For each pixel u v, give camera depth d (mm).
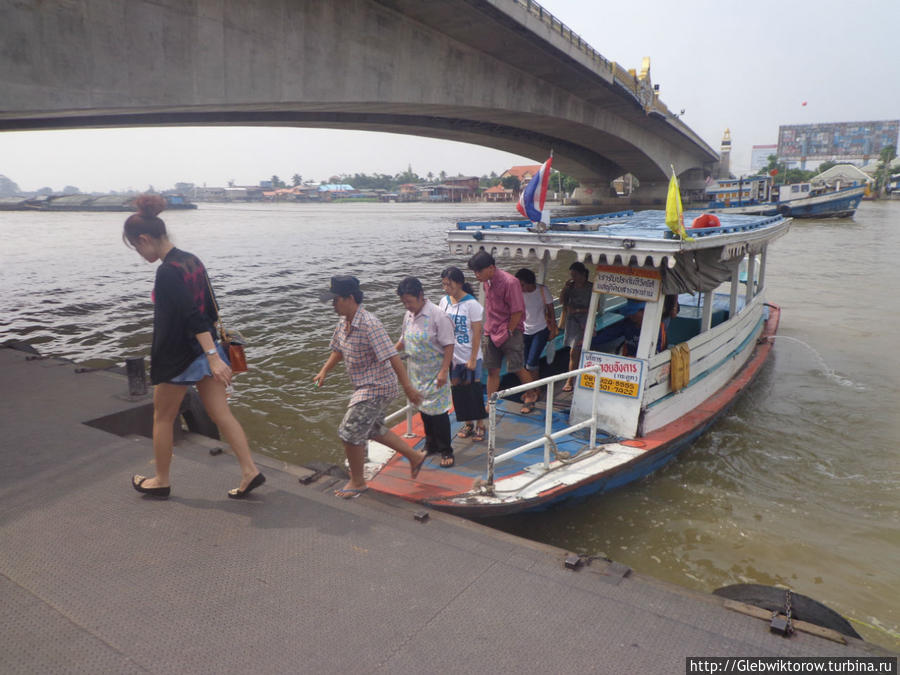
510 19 21125
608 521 4777
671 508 4969
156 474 3537
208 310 3275
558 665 2230
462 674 2176
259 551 2982
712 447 6152
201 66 13758
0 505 3398
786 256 24219
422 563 2924
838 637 2402
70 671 2154
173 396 3316
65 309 14688
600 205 72750
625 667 2225
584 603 2625
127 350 10734
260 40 15102
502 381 6543
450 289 4707
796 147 184250
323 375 3965
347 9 17672
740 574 4148
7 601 2553
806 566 4234
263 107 16828
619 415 5230
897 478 5523
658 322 5102
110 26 11859
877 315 13148
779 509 4980
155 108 13156
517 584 2764
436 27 21812
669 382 5535
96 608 2516
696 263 5520
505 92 27922
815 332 11664
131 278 20297
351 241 34500
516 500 4047
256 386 8445
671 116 48812
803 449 6129
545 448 4535
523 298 5754
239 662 2219
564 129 39938
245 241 34812
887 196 108562
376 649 2305
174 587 2670
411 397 3777
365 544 3086
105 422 4871
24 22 10609
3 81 10500
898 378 8602
